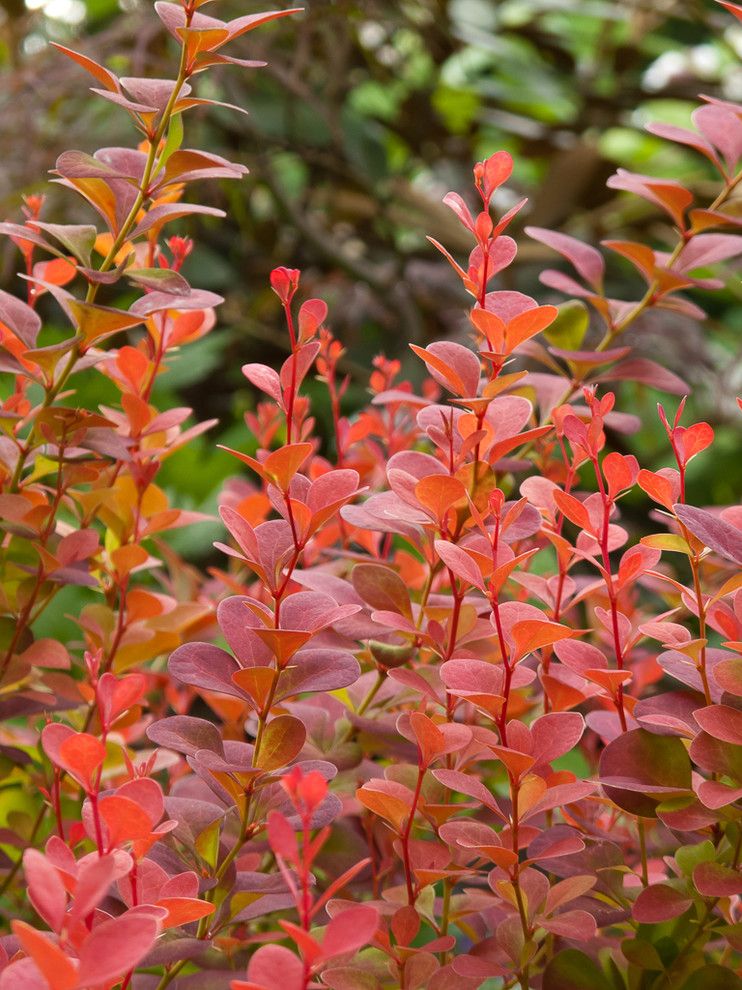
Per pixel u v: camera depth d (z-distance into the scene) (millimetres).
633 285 1835
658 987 645
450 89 2053
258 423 850
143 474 767
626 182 766
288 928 536
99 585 737
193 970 720
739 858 637
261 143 1669
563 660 652
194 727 641
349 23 1608
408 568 792
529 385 784
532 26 2080
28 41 1556
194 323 784
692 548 643
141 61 1320
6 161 1385
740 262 1692
